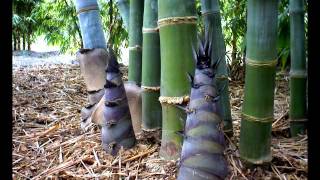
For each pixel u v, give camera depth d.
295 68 1.87
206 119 1.11
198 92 1.12
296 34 1.84
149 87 1.73
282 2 3.12
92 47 2.08
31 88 3.35
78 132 2.00
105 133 1.63
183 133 1.18
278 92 3.00
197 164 1.09
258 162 1.38
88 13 2.08
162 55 1.38
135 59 2.02
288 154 1.58
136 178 1.38
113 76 1.61
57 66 5.09
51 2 5.43
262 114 1.33
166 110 1.42
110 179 1.41
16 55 6.84
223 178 1.12
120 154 1.59
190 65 1.34
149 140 1.73
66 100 2.88
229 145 1.61
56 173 1.47
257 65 1.28
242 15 3.47
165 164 1.43
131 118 1.77
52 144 1.82
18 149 1.76
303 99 1.88
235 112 2.45
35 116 2.38
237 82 3.48
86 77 2.05
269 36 1.25
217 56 1.68
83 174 1.45
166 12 1.33
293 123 1.91
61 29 5.76
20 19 6.97
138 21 1.99
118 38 4.27
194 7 1.34
